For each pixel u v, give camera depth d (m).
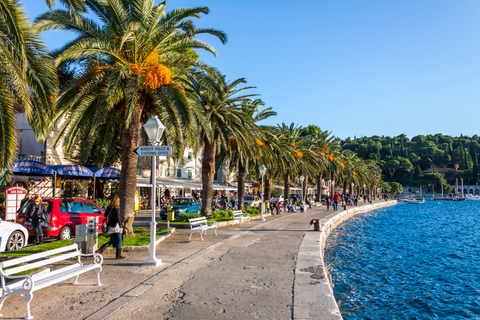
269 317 5.36
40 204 12.54
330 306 5.88
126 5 13.34
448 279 14.76
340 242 24.42
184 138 15.02
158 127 9.68
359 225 38.22
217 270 8.59
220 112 21.47
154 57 13.41
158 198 34.75
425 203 140.12
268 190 35.59
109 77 12.34
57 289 6.74
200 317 5.30
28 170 19.11
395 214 63.84
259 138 25.95
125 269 8.55
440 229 37.00
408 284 13.87
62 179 26.09
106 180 29.72
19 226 11.30
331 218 28.94
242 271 8.52
